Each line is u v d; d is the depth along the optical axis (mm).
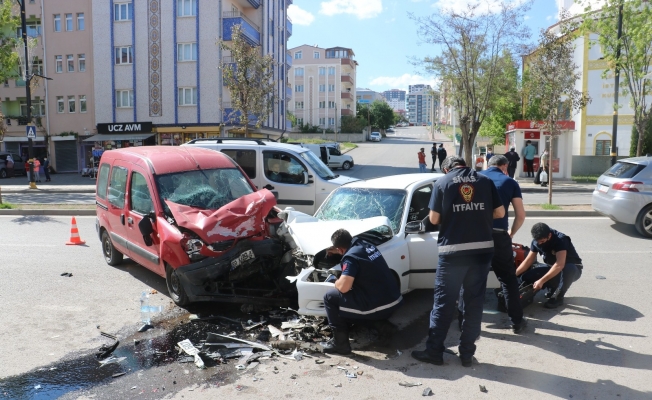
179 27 35625
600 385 4211
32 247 10000
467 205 4527
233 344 5195
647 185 10250
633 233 10867
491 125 35156
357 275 4801
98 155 37188
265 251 6199
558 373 4449
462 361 4637
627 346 5000
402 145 66312
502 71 22438
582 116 31594
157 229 6500
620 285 7047
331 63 92000
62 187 26016
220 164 7531
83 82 38094
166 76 36000
